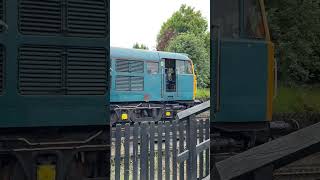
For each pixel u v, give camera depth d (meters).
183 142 5.71
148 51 13.36
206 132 5.90
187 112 5.74
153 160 5.50
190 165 5.65
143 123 5.45
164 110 13.28
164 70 13.47
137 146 5.41
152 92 13.22
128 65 12.76
